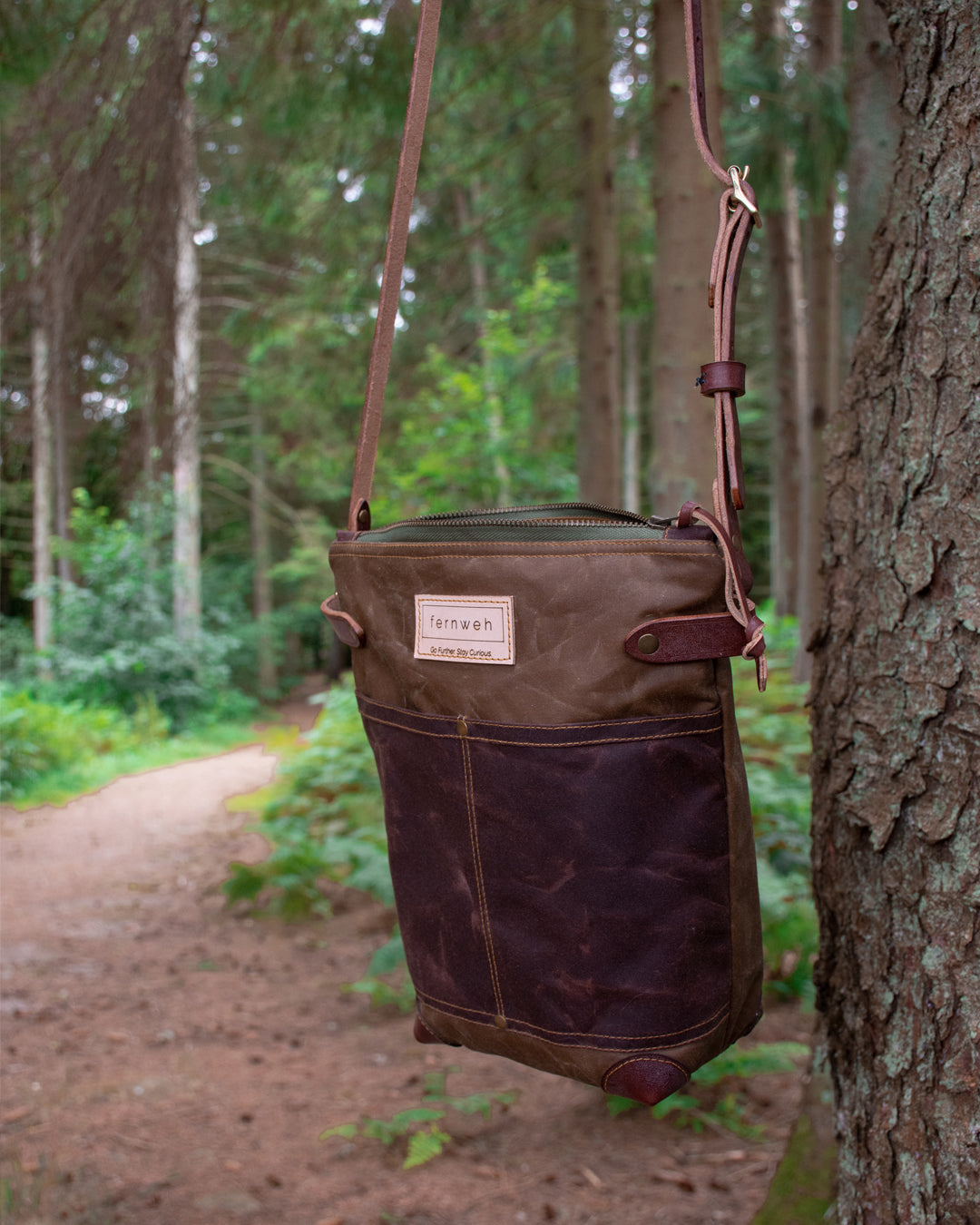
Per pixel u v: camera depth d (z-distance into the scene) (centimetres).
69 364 484
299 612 2205
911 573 130
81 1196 235
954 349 127
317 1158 254
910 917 128
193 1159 254
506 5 511
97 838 690
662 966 93
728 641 90
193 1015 362
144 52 386
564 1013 96
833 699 143
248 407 1942
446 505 1023
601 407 627
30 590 1438
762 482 2211
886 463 136
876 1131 132
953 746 124
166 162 419
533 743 93
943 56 129
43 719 996
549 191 602
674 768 91
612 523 93
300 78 484
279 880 475
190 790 897
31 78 406
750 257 1545
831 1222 179
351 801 581
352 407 1347
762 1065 264
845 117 525
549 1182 237
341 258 616
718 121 419
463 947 103
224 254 1230
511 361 1061
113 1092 296
